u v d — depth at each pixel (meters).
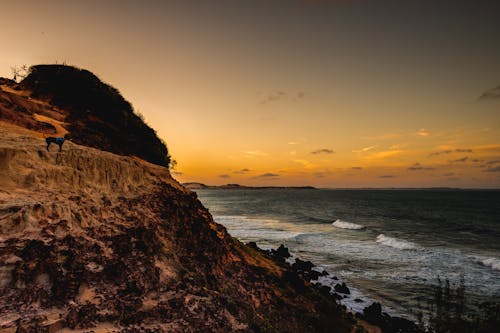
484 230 57.66
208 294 12.57
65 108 26.23
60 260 9.26
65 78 28.89
